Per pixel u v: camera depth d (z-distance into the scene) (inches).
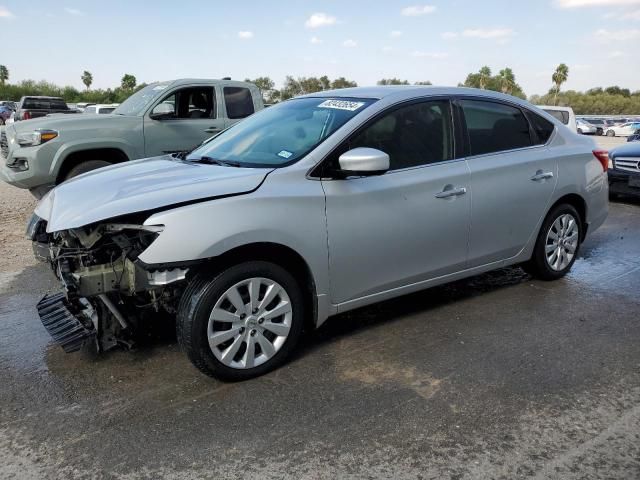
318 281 137.5
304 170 135.6
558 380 131.9
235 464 102.0
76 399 124.5
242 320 129.1
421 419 115.8
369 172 134.4
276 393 126.6
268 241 126.8
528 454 104.3
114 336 136.8
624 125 1598.2
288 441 108.7
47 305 148.0
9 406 121.8
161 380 132.8
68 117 296.4
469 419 115.6
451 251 163.3
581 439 108.9
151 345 151.6
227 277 124.3
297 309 136.9
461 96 170.1
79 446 107.7
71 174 291.7
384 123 150.9
